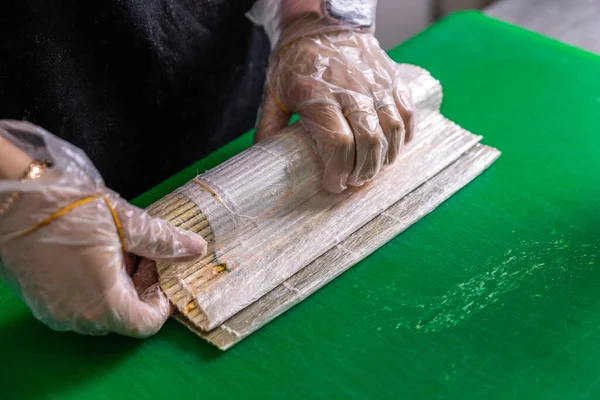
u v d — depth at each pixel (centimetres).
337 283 101
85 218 83
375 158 106
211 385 89
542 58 145
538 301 96
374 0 119
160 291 96
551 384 86
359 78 109
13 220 81
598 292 96
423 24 196
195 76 132
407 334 93
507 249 104
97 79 118
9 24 104
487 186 115
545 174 117
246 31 137
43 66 109
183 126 138
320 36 114
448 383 87
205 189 100
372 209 109
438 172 117
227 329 94
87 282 84
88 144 123
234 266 100
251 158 104
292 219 107
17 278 85
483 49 149
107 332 92
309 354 91
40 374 92
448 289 98
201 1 124
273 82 116
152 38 118
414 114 114
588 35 170
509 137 126
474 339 91
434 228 108
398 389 87
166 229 92
